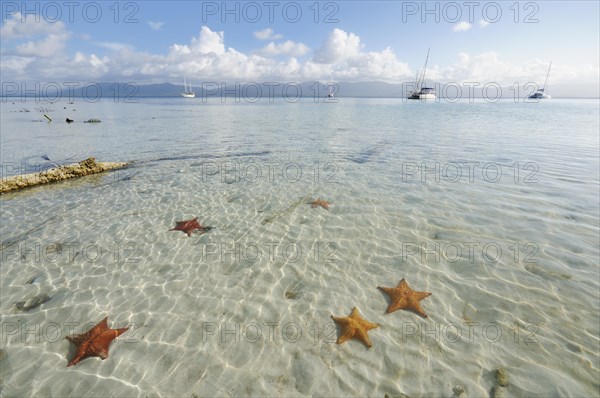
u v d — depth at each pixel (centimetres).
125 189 1088
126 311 510
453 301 516
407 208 870
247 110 5406
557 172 1167
